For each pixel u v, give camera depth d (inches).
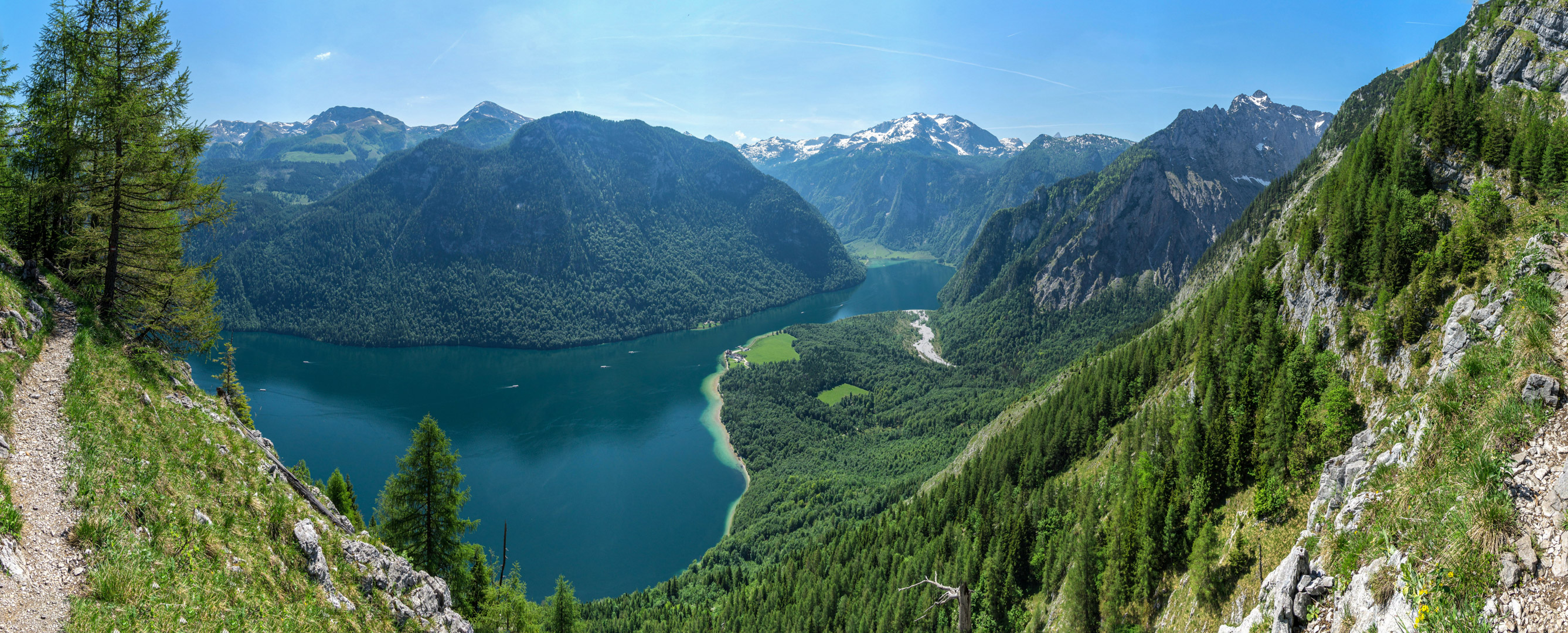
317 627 1278.3
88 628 895.7
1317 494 1957.4
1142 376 5270.7
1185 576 2466.8
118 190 1673.2
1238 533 2294.5
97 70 1647.4
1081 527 3577.8
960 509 5083.7
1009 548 3870.6
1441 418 1199.6
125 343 1646.2
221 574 1179.9
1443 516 1001.5
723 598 5329.7
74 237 1659.7
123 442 1263.5
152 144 1662.2
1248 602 1973.4
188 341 1878.7
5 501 979.3
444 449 2190.0
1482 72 3348.9
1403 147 2898.6
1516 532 879.7
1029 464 5103.3
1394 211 2581.2
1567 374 1036.5
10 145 1641.2
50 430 1179.9
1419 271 2347.4
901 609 3998.5
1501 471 955.3
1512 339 1194.6
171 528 1173.1
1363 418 2213.3
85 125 1676.9
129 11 1718.8
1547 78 2952.8
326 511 1729.8
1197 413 3307.1
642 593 5713.6
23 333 1353.3
